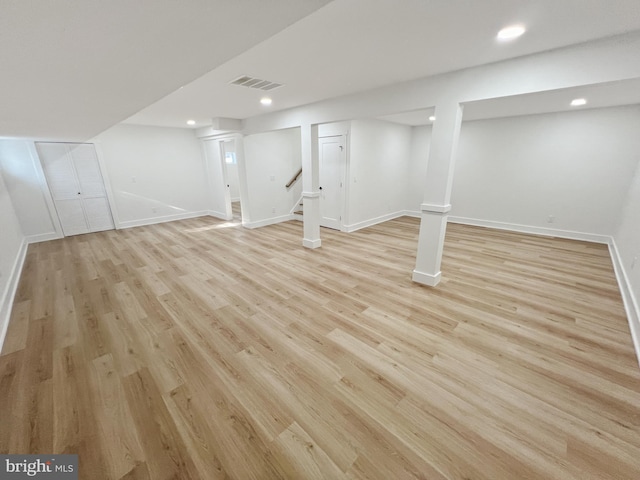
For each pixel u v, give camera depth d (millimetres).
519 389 1717
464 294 2939
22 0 678
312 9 862
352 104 3340
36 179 4953
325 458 1329
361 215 5957
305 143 4156
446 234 5293
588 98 3590
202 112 4469
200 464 1306
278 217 6586
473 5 1439
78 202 5469
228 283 3277
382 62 2268
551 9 1475
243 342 2197
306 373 1869
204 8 814
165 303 2812
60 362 1984
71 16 798
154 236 5410
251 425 1498
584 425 1478
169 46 1095
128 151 5949
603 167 4457
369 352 2068
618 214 4426
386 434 1442
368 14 1525
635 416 1526
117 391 1725
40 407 1615
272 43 1900
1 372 1896
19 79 1284
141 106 2150
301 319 2514
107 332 2334
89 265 3863
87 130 3412
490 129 5457
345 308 2697
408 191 7234
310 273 3568
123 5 766
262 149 5938
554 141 4812
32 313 2635
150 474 1263
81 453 1356
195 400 1659
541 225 5211
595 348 2080
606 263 3766
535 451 1348
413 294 2961
